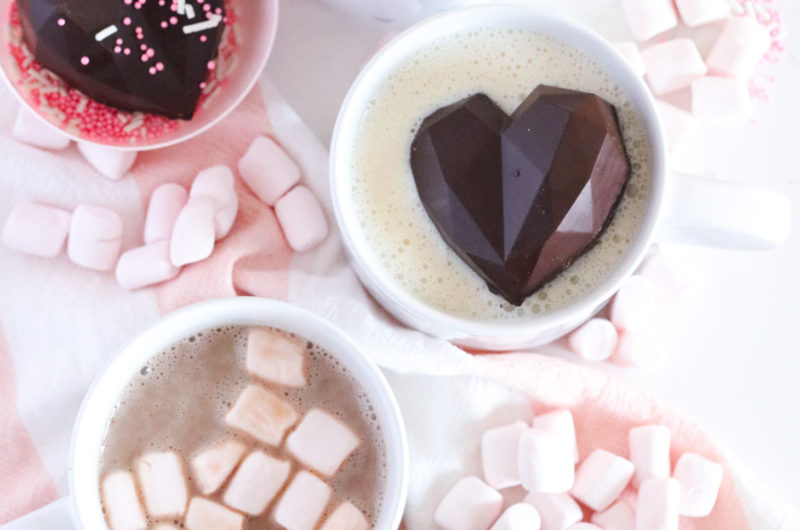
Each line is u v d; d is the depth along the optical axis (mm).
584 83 450
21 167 517
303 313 464
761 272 533
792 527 512
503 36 451
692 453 518
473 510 505
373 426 479
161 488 475
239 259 516
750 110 519
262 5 512
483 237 430
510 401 521
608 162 430
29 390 508
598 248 445
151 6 492
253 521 480
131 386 476
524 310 446
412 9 489
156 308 510
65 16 487
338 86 528
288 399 481
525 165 427
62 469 512
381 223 448
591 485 511
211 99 517
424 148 438
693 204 442
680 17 530
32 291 513
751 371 534
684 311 534
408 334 507
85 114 510
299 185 519
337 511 477
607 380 517
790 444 534
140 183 521
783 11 533
